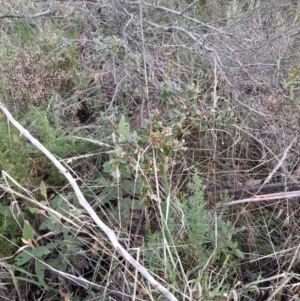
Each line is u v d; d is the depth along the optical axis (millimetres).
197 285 1668
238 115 2381
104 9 2891
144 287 1663
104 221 1997
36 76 2432
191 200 1875
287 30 2828
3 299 1810
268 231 2102
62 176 2100
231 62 2676
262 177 2305
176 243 1840
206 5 3314
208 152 2322
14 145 2039
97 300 1769
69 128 2301
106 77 2559
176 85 2279
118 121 2330
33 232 1861
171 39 2887
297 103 2422
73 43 2713
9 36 2846
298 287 1842
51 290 1856
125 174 1950
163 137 1903
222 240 1801
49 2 2955
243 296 1835
